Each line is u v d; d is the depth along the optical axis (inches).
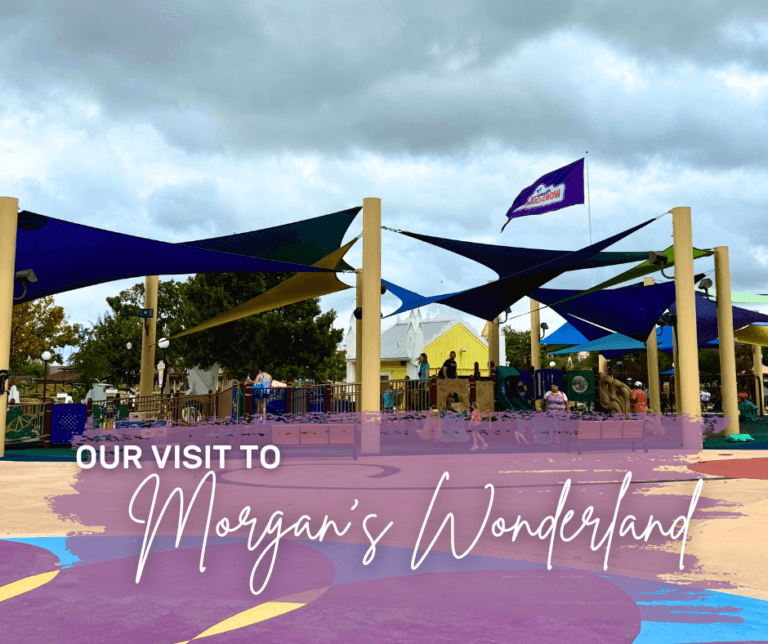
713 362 1601.9
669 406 1201.4
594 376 888.3
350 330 2117.4
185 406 789.2
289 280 787.4
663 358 1678.2
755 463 501.0
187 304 1355.8
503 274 864.9
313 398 745.6
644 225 665.6
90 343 2048.5
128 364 1966.0
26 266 661.3
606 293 896.3
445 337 2046.0
